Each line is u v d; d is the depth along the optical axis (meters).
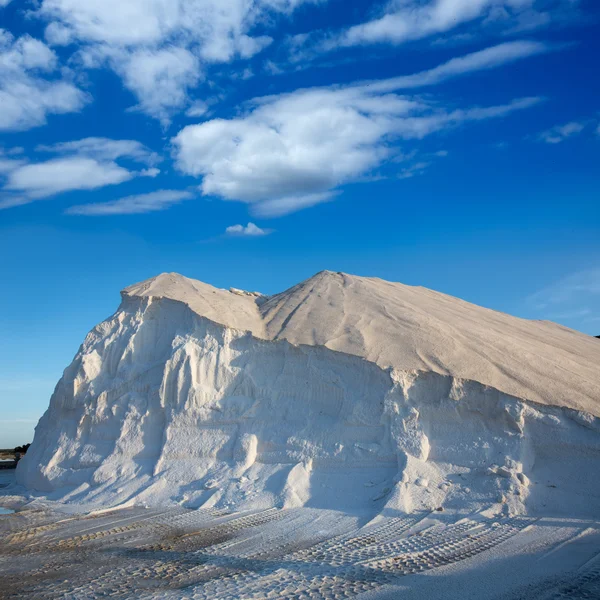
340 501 18.72
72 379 27.48
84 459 25.00
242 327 25.20
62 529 17.78
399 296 28.00
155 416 24.62
